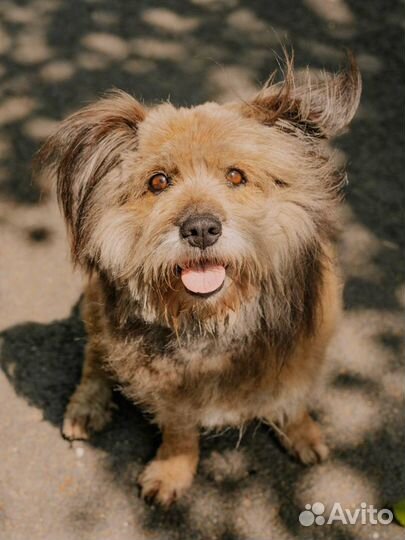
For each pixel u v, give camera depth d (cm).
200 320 282
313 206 274
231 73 552
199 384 298
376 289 421
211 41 584
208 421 313
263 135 272
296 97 269
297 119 273
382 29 590
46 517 337
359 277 426
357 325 404
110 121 275
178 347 290
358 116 515
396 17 602
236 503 341
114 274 275
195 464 347
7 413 371
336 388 379
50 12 618
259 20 605
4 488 345
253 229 264
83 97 536
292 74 271
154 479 343
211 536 331
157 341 292
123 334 296
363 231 448
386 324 405
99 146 274
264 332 290
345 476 349
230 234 260
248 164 266
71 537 331
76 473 352
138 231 270
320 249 286
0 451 357
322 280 301
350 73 260
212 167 267
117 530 333
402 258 435
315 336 307
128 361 303
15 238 446
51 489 346
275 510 339
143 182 270
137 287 276
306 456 351
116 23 604
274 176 270
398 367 388
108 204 273
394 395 376
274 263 271
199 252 259
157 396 310
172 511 339
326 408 372
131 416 373
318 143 273
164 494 339
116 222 271
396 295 418
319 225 278
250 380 300
